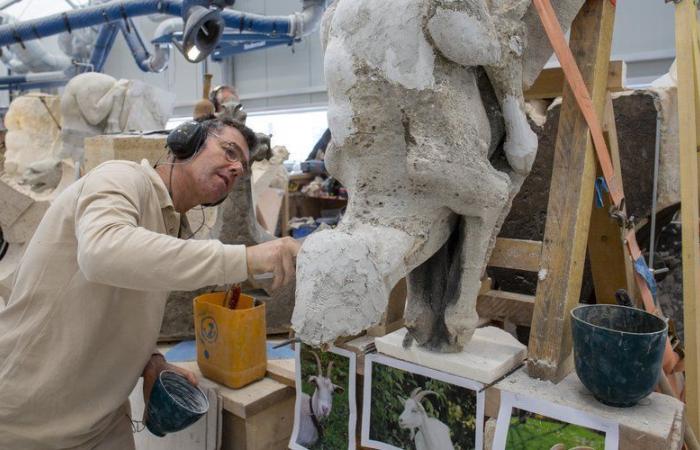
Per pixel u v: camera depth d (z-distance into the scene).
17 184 2.91
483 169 0.85
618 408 0.84
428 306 1.01
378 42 0.79
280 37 3.86
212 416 1.30
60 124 3.21
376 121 0.81
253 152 1.32
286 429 1.38
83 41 5.34
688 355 1.19
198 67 6.23
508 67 0.88
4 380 1.04
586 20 1.03
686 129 1.20
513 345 1.05
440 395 0.99
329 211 4.05
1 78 5.36
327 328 0.74
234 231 1.78
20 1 5.55
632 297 1.20
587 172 0.98
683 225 1.20
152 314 1.16
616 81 1.12
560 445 0.85
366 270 0.76
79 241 0.88
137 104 2.84
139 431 1.45
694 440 1.00
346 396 1.15
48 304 1.03
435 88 0.80
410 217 0.85
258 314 1.34
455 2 0.77
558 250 0.97
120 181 1.00
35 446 1.06
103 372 1.10
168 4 3.27
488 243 0.94
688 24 1.21
